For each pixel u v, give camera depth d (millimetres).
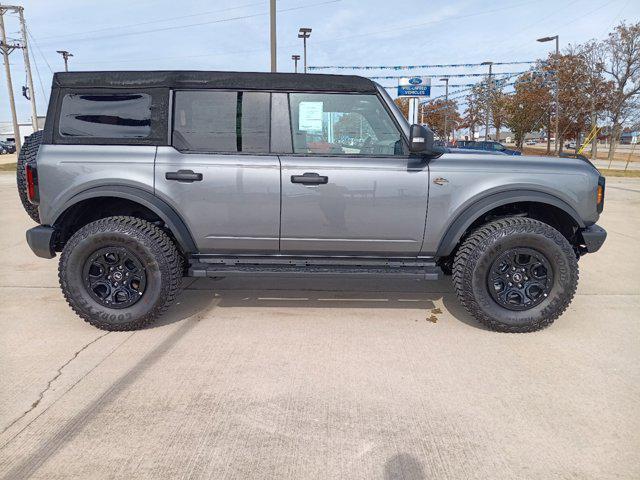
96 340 3818
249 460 2416
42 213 3924
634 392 3078
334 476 2311
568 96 36719
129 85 3900
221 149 3945
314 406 2904
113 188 3867
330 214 3918
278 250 4078
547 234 3824
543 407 2906
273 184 3877
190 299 4793
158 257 3873
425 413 2838
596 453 2486
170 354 3572
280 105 3941
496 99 43250
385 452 2488
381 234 3971
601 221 9781
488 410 2873
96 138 3916
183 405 2900
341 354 3596
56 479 2273
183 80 3902
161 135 3908
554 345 3773
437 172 3896
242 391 3066
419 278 3980
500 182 3898
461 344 3781
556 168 3938
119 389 3072
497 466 2391
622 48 36031
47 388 3082
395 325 4164
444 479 2301
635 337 3934
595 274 5828
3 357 3518
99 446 2514
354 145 3982
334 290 5102
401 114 3969
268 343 3777
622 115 38625
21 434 2609
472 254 3881
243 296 4895
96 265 3912
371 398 2998
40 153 3885
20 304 4656
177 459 2420
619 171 26781
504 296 3924
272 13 13742
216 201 3906
